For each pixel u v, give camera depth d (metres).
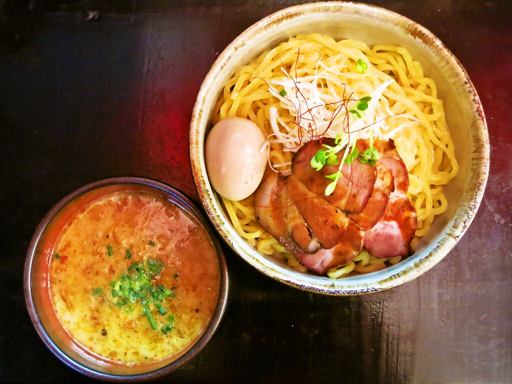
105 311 0.34
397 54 0.32
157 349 0.33
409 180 0.31
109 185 0.32
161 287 0.33
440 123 0.31
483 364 0.34
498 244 0.34
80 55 0.37
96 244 0.34
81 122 0.36
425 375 0.34
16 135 0.36
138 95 0.36
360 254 0.31
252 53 0.31
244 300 0.34
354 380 0.34
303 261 0.30
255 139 0.30
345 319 0.34
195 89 0.36
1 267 0.35
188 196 0.34
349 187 0.29
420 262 0.28
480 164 0.28
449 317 0.34
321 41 0.31
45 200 0.36
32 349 0.35
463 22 0.36
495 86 0.35
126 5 0.37
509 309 0.34
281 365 0.34
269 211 0.30
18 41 0.37
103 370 0.32
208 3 0.36
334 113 0.30
